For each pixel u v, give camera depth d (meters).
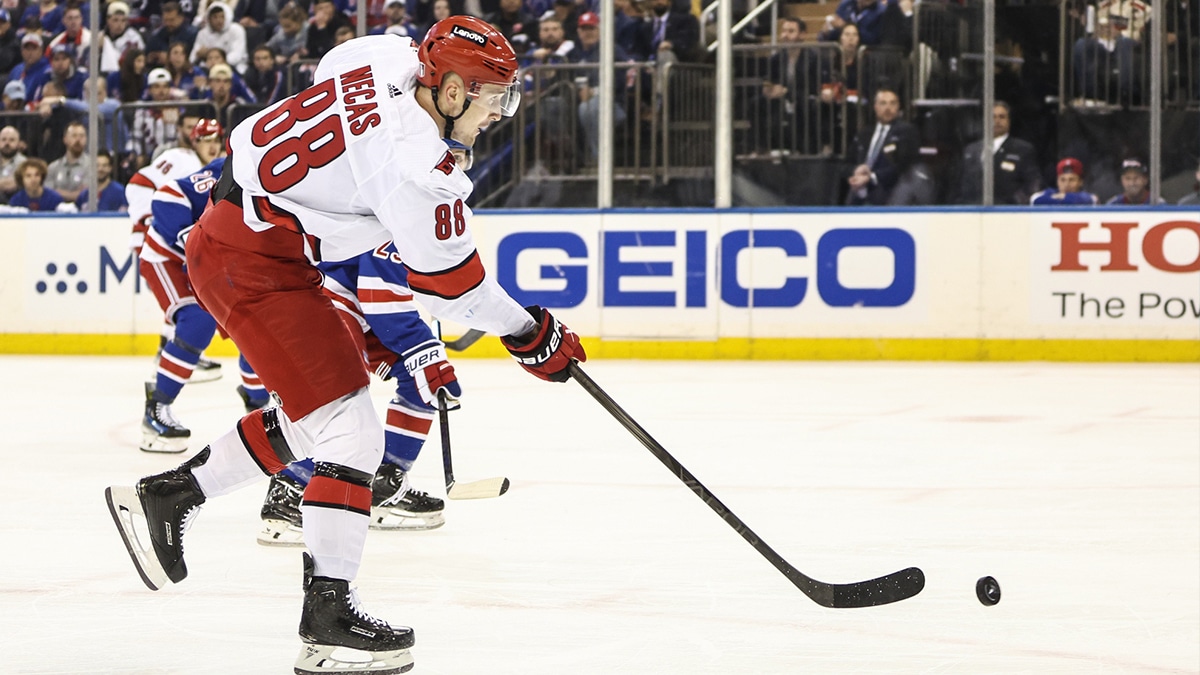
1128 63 16.94
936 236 15.58
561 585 4.95
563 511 6.48
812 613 4.53
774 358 15.93
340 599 3.80
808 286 15.84
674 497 6.87
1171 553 5.51
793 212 15.81
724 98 16.12
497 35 3.88
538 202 17.72
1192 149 16.83
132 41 18.50
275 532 5.70
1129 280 15.24
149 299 16.95
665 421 10.10
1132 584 4.96
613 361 15.90
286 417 4.07
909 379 13.38
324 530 3.81
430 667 3.90
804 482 7.32
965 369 14.53
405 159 3.66
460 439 9.10
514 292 16.42
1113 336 15.30
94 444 9.06
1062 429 9.58
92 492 7.12
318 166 3.77
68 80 18.42
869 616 4.49
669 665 3.92
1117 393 12.00
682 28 17.42
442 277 3.81
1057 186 17.09
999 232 15.45
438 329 6.02
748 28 17.64
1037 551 5.55
